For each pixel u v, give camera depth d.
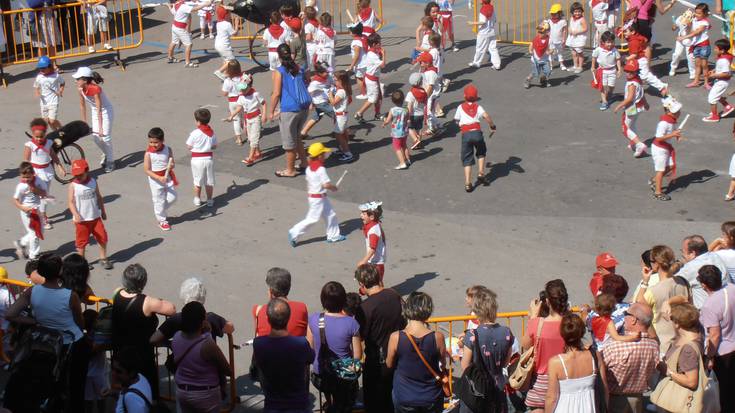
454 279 14.56
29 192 15.00
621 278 10.87
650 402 10.87
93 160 19.44
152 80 24.27
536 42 22.36
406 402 9.48
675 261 11.55
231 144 20.11
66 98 22.95
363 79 22.34
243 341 12.87
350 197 17.58
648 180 17.75
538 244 15.63
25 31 25.55
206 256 15.47
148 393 9.09
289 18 22.66
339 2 28.62
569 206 16.88
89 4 25.39
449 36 25.67
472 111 17.23
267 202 17.47
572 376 8.80
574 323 8.84
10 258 15.44
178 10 24.59
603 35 20.70
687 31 22.33
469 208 17.00
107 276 14.82
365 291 10.46
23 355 9.98
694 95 21.77
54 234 16.30
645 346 9.39
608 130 20.16
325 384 9.91
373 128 20.84
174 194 16.36
